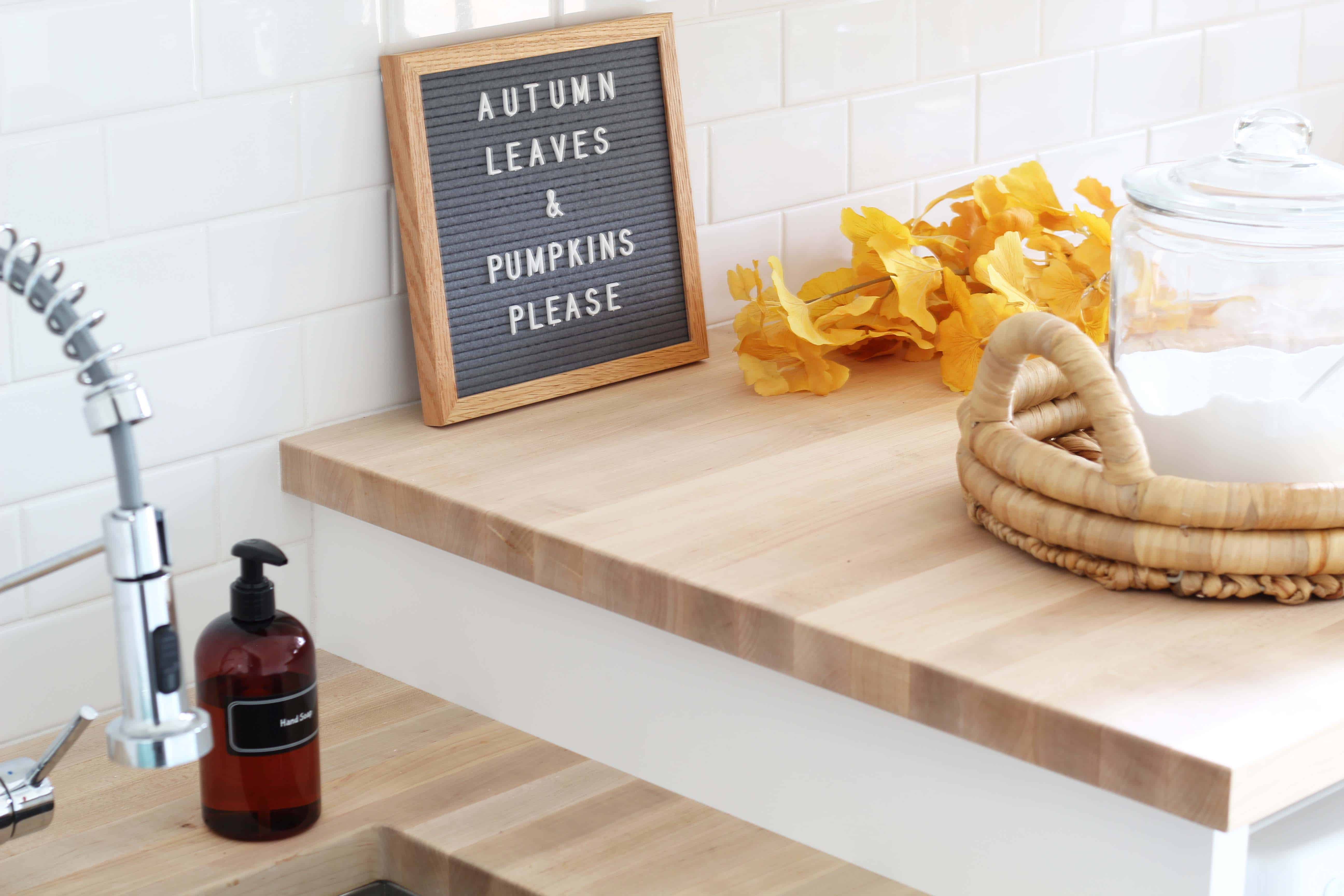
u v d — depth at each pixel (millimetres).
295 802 1135
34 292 823
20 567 1281
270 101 1355
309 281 1421
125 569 815
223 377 1379
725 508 1261
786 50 1716
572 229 1532
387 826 1155
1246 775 877
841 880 1087
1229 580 1076
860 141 1815
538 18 1514
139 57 1267
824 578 1128
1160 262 1173
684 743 1199
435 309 1429
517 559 1240
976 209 1693
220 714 1117
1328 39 2346
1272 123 1189
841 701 1085
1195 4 2131
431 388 1446
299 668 1125
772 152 1734
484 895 1096
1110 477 1075
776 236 1768
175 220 1317
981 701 973
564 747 1291
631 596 1162
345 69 1398
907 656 1007
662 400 1541
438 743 1294
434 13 1441
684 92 1640
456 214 1440
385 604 1419
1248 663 1001
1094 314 1557
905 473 1335
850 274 1616
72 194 1253
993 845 1019
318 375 1449
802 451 1391
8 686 1291
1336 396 1109
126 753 825
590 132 1535
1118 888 955
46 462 1283
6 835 1021
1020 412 1292
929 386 1576
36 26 1206
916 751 1050
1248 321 1128
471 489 1304
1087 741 928
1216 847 898
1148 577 1085
